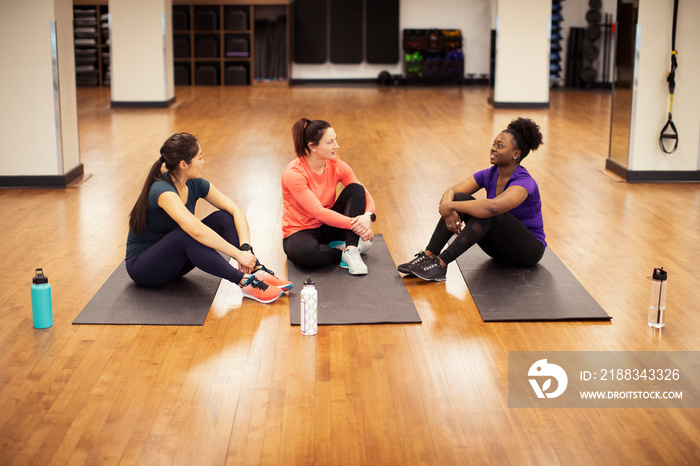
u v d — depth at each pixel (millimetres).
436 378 2779
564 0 14211
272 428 2443
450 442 2369
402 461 2270
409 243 4434
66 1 5926
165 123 9344
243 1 13977
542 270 3885
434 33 14719
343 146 7723
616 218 4992
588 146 7797
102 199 5477
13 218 4949
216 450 2322
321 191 3848
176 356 2941
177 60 14273
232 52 14211
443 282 3748
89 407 2562
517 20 10648
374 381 2754
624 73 6145
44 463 2254
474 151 7465
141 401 2605
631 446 2352
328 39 14875
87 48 13898
